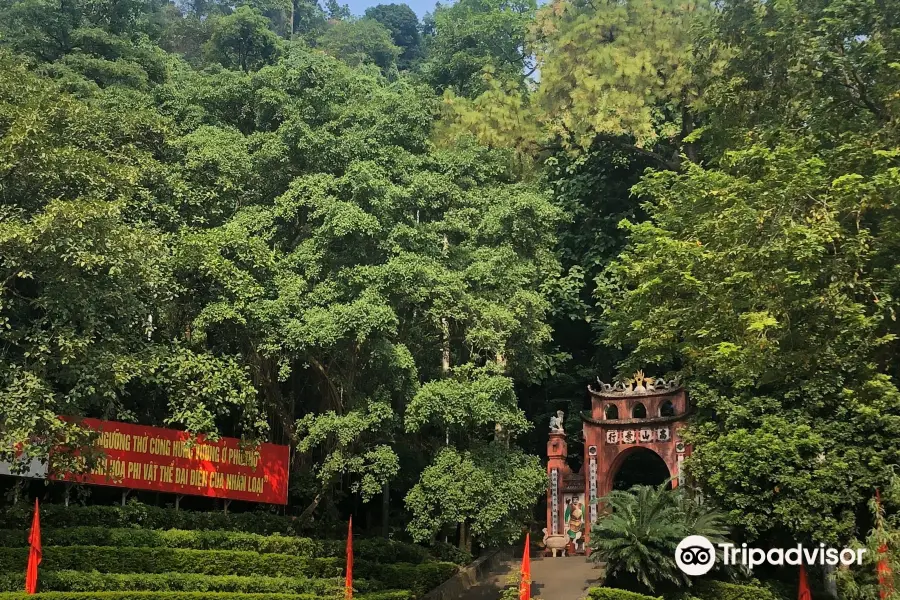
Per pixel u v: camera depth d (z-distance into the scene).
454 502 20.05
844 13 20.48
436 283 21.75
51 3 31.28
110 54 31.12
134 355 17.98
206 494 21.58
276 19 63.19
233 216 22.34
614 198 31.39
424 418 20.11
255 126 25.56
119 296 17.16
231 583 18.77
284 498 22.83
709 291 17.83
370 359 20.61
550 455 26.27
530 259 25.25
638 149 29.83
